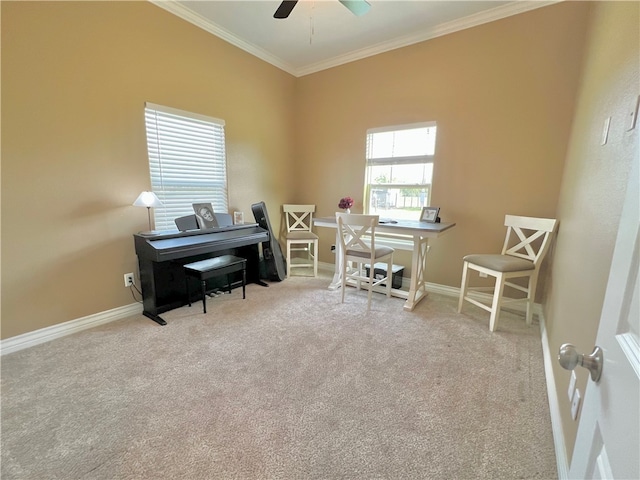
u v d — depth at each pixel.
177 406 1.55
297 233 3.95
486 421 1.47
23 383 1.73
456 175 3.10
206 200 3.30
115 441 1.34
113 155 2.48
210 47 3.10
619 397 0.46
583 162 1.77
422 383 1.75
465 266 2.70
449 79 3.02
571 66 2.43
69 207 2.28
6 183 1.99
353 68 3.67
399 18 2.85
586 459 0.59
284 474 1.19
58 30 2.11
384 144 3.57
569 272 1.70
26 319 2.13
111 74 2.41
